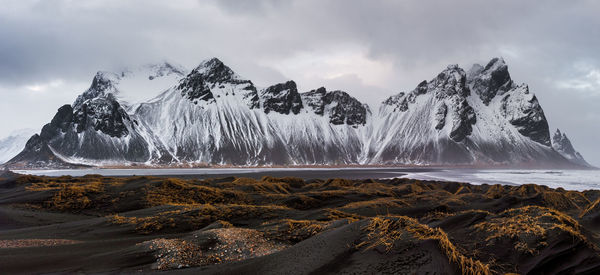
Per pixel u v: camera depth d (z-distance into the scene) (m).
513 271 4.77
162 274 6.21
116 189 21.44
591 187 50.47
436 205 18.25
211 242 8.04
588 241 5.46
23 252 7.99
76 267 6.82
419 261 4.86
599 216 10.84
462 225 6.71
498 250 5.30
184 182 23.95
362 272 4.87
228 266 6.19
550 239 5.31
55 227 12.45
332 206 19.31
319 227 8.72
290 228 9.29
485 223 6.28
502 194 25.95
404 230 5.68
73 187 20.73
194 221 12.75
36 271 6.64
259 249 7.63
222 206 14.87
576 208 18.52
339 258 5.41
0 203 18.75
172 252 7.30
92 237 10.68
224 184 26.80
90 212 18.00
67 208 18.52
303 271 5.27
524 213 6.38
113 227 12.00
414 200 21.14
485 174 103.44
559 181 64.75
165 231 11.62
